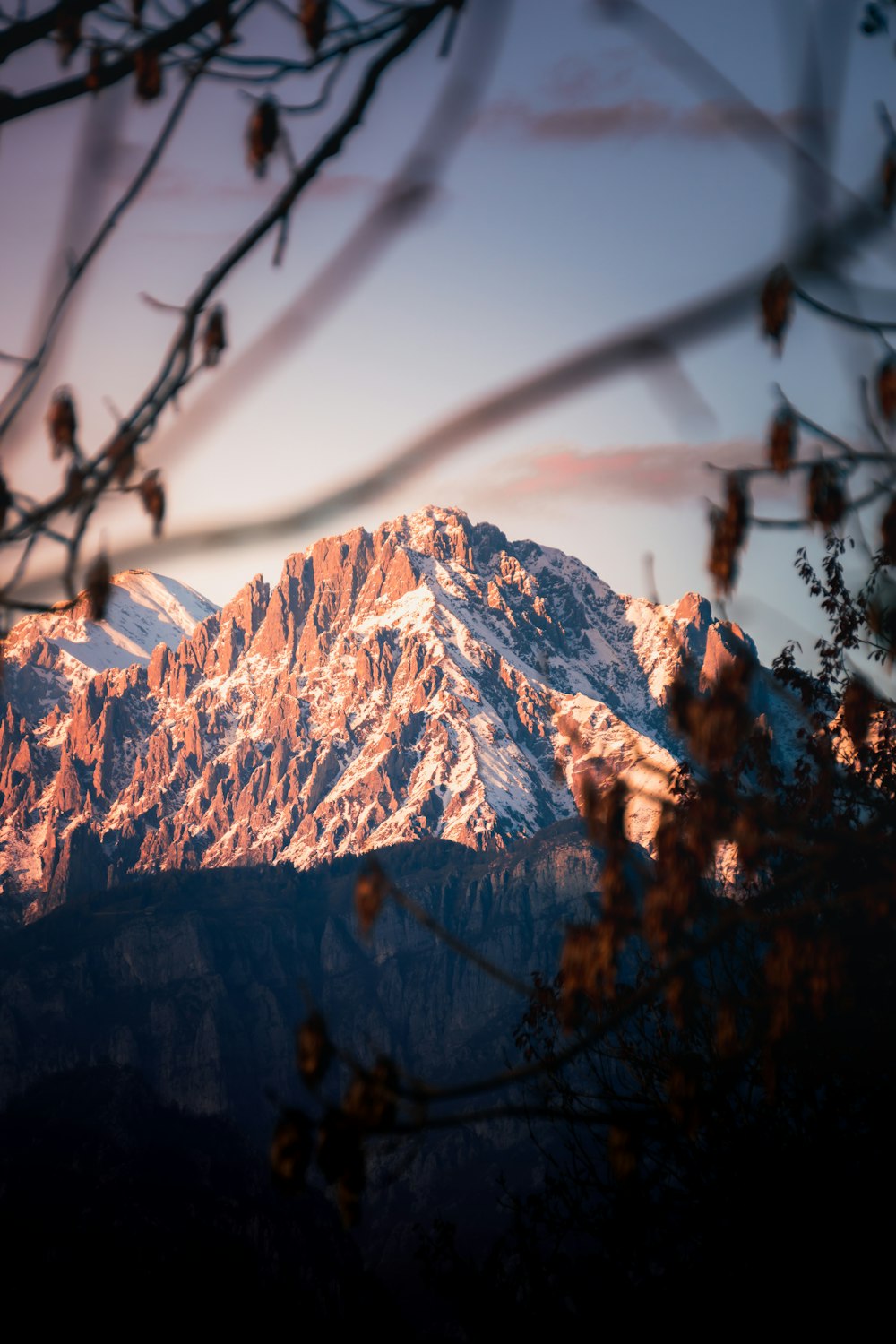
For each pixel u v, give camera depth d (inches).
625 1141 279.3
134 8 215.2
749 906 309.7
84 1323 2842.0
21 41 216.7
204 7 210.4
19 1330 2709.2
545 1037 573.3
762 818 307.0
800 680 551.8
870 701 317.4
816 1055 484.4
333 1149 223.9
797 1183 482.0
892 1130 489.4
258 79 208.4
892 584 305.3
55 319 193.8
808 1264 470.3
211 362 196.9
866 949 382.9
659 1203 505.0
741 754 479.5
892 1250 465.7
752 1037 354.3
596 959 287.3
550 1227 561.9
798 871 302.2
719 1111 502.0
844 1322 461.7
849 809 487.2
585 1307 530.6
